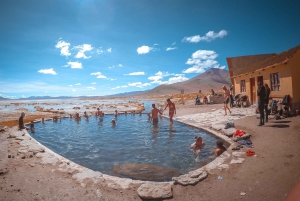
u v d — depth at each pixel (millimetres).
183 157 7555
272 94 14484
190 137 10531
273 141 7223
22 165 6219
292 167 5070
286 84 12844
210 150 8094
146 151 8523
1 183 4961
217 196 4180
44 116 22609
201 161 7043
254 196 4055
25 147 8414
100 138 11406
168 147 8961
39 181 5066
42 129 14828
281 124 9547
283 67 13109
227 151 6867
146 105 41031
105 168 6715
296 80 12328
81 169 5887
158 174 6043
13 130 13234
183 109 23109
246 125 10336
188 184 4730
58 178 5238
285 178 4602
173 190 4559
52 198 4254
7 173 5590
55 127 15641
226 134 9297
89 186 4789
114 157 7891
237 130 8852
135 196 4359
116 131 13352
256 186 4414
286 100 12336
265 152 6312
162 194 4289
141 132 12625
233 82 24609
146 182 4934
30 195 4379
